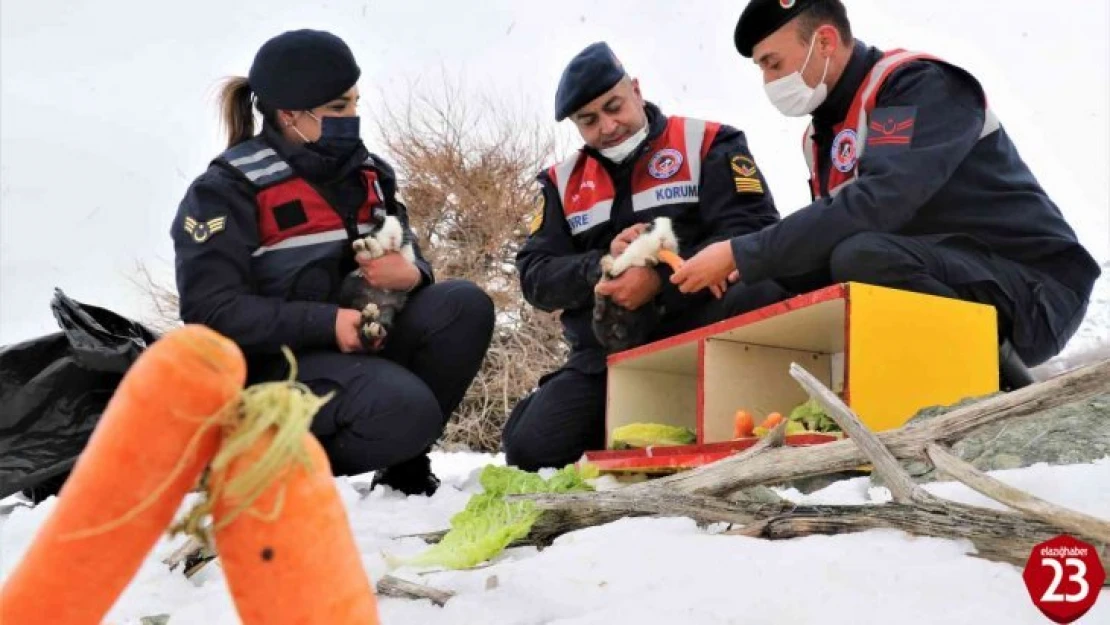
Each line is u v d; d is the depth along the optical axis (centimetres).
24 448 354
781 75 379
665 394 414
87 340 353
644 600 161
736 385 348
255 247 358
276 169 362
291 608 81
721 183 425
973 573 154
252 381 365
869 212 331
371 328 354
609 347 412
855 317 290
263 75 354
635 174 438
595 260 423
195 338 76
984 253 348
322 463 84
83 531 79
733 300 399
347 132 364
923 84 351
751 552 177
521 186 973
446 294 384
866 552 167
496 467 232
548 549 201
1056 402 170
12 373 356
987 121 363
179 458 78
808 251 339
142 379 76
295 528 80
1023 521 161
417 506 311
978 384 311
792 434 286
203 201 352
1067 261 354
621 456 348
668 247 398
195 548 215
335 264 367
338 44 362
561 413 428
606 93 425
